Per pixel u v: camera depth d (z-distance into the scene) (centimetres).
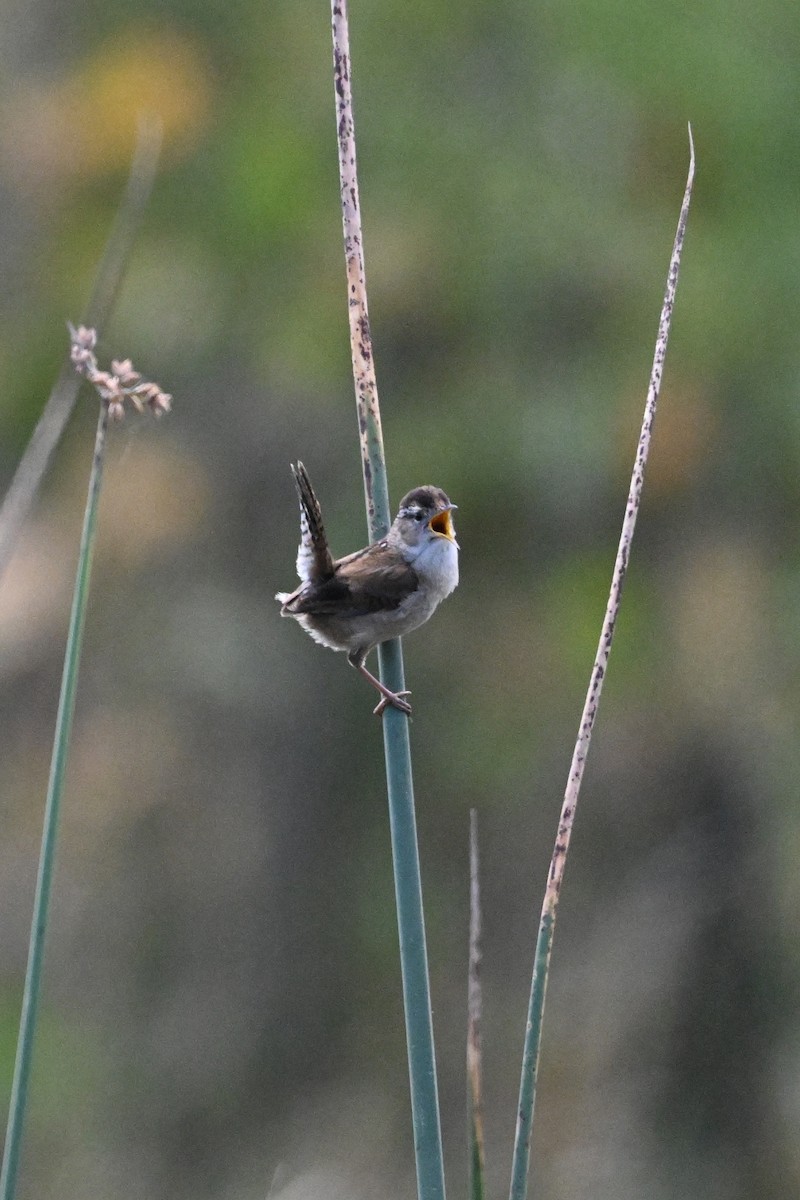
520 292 1527
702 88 1548
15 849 1521
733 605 1464
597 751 1500
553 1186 1340
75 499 1553
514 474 1477
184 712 1556
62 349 1603
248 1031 1530
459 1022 1480
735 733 1449
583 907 1489
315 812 1595
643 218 1556
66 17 1736
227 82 1698
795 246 1502
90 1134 1429
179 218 1652
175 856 1552
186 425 1589
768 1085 1358
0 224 1686
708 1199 1319
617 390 1486
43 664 1532
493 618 1541
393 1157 1421
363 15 1672
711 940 1420
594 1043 1411
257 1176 1430
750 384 1505
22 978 1493
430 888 1545
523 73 1616
